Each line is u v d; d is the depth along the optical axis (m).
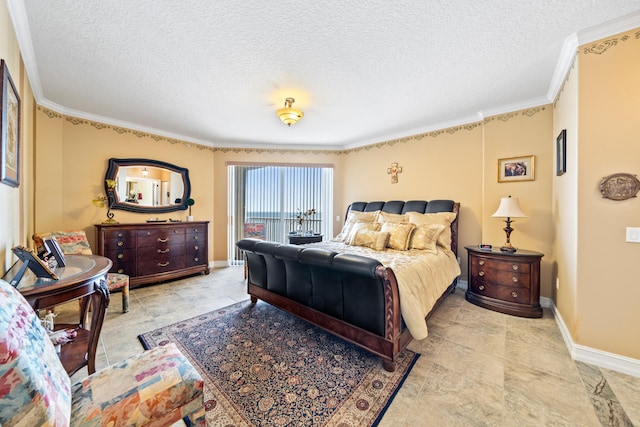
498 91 2.86
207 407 1.50
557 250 2.72
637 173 1.79
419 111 3.42
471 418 1.42
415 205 3.98
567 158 2.35
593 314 1.93
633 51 1.79
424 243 3.19
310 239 4.67
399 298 1.90
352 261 1.86
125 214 3.89
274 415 1.45
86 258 1.94
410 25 1.83
